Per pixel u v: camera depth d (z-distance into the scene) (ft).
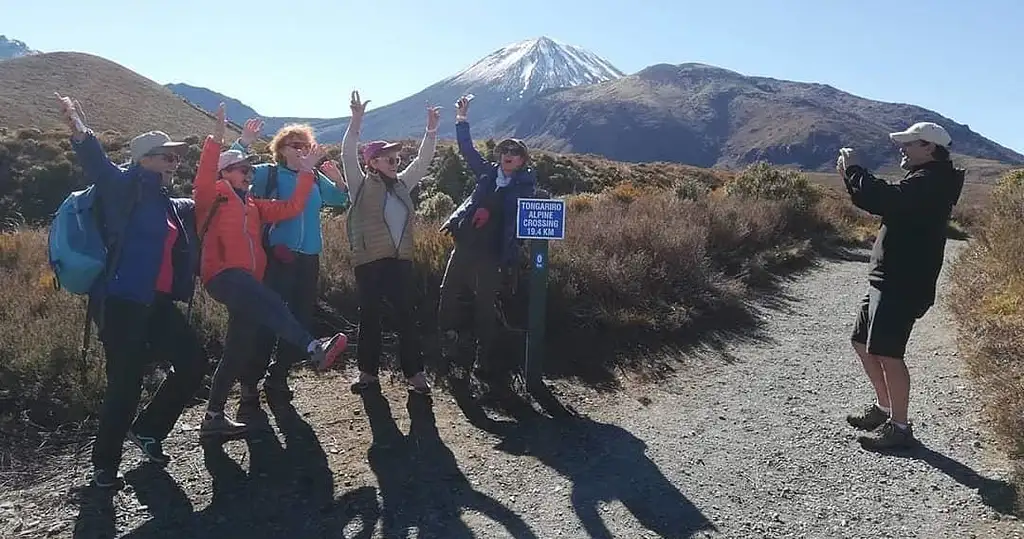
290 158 16.15
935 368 21.61
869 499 13.61
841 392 19.75
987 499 13.50
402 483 13.46
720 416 17.74
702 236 32.14
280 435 15.20
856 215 66.49
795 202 51.67
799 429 17.01
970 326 22.99
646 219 31.01
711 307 27.35
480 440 15.57
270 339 15.83
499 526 12.17
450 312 18.08
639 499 13.33
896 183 14.83
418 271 23.32
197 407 16.47
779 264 39.04
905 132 15.15
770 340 25.03
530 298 17.79
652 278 26.89
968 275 29.71
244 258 13.88
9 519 11.67
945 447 15.85
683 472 14.53
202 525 11.80
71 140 12.29
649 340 23.27
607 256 27.20
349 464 14.10
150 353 13.47
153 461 13.78
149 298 12.49
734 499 13.50
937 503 13.44
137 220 12.47
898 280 15.14
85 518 11.79
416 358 17.12
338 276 23.24
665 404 18.48
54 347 16.17
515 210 17.40
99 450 12.45
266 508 12.40
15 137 106.01
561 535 12.00
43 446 14.07
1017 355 19.13
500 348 20.16
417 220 32.32
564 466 14.55
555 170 98.63
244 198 14.49
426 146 17.48
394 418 16.37
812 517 12.93
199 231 13.73
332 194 17.34
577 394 18.76
